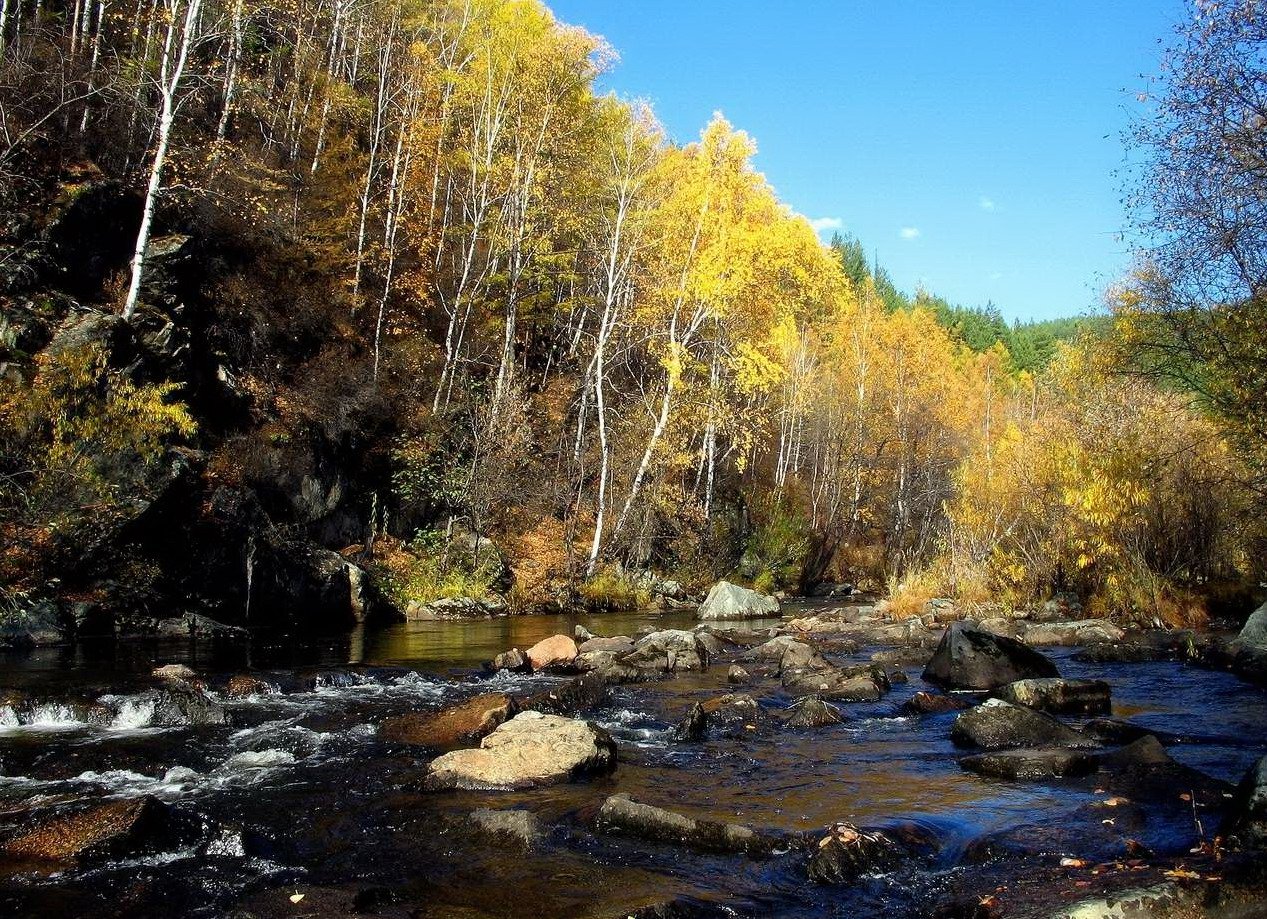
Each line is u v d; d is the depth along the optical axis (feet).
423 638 59.21
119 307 63.16
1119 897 14.29
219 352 71.26
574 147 95.81
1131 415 65.26
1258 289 43.68
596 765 25.95
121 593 51.88
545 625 69.10
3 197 59.26
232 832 19.81
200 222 75.31
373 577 74.18
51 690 34.99
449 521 84.43
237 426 70.28
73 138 68.49
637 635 63.16
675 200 91.45
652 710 36.11
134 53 81.35
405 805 22.77
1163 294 50.57
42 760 26.55
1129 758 24.89
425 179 100.48
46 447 50.03
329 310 87.61
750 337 101.24
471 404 94.22
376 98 111.24
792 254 91.35
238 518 60.54
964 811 21.77
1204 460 62.39
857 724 33.27
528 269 100.12
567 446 99.25
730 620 79.51
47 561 49.03
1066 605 70.95
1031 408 145.48
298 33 99.55
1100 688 34.01
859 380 150.00
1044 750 26.13
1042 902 15.06
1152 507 64.34
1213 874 15.37
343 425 79.77
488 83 92.22
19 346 52.90
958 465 148.97
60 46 75.20
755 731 32.01
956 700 37.45
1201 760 26.03
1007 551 78.13
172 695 33.01
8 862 18.15
